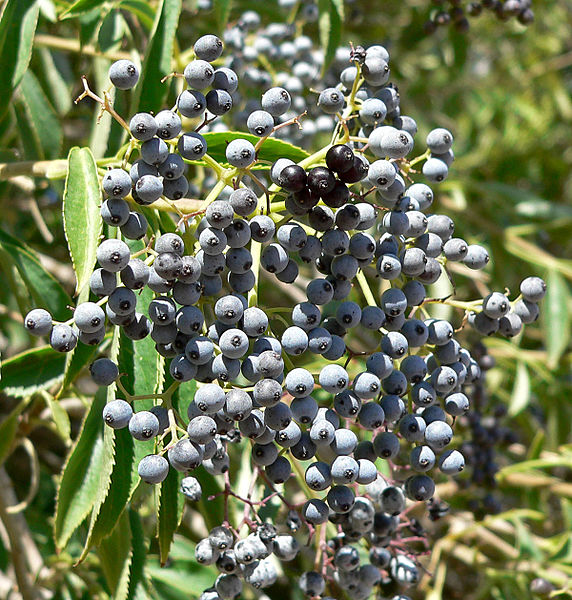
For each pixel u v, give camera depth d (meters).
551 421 0.59
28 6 0.37
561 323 0.54
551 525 0.60
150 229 0.35
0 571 0.47
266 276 0.51
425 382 0.32
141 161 0.30
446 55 0.67
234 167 0.31
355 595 0.34
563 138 0.85
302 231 0.31
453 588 0.56
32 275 0.39
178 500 0.35
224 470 0.33
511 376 0.62
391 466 0.36
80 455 0.35
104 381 0.31
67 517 0.34
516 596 0.46
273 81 0.43
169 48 0.36
